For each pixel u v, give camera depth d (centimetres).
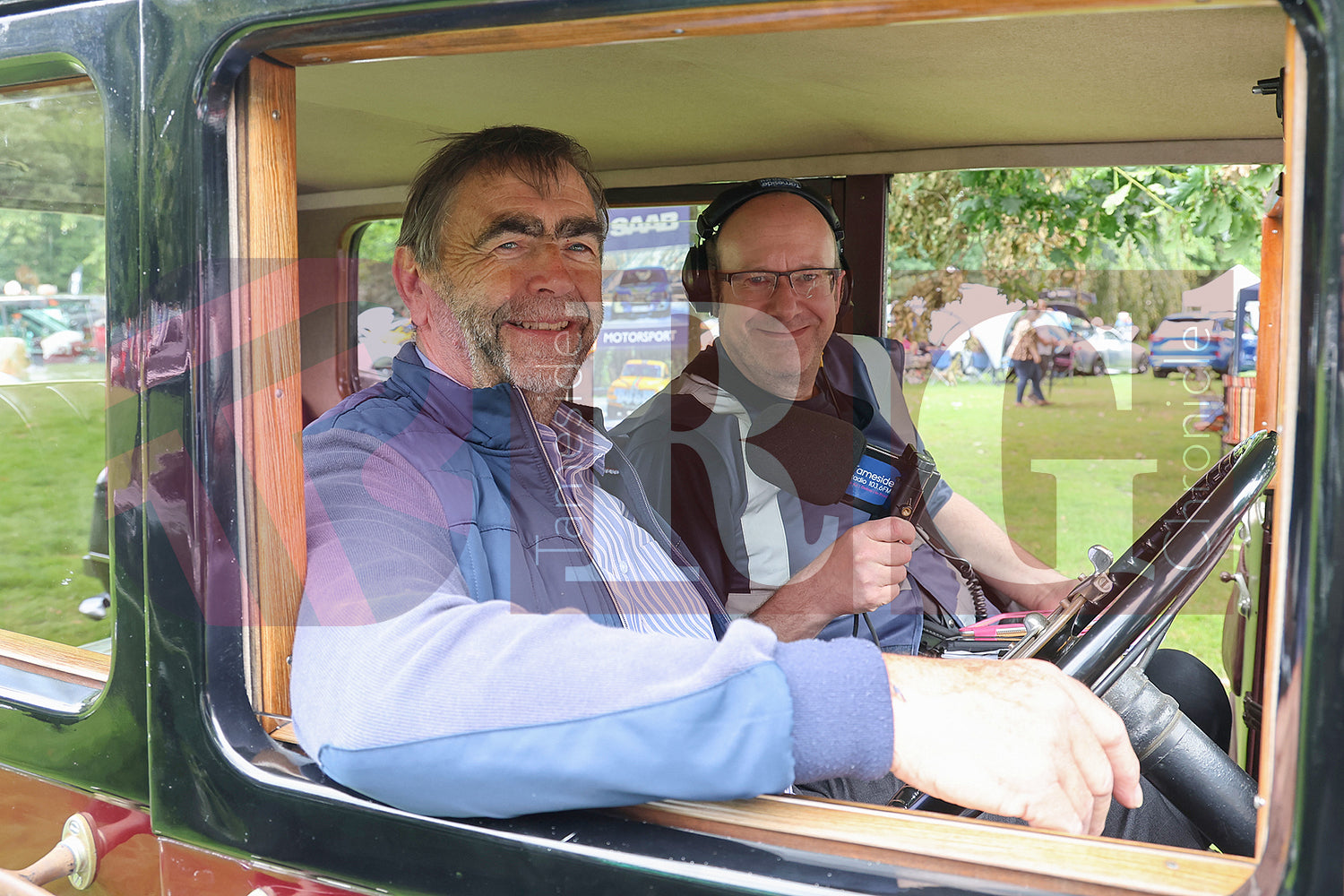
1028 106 172
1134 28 121
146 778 82
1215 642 149
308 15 70
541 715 69
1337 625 51
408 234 130
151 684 80
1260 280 160
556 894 68
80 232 85
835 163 211
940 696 72
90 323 86
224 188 76
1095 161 204
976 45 132
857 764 68
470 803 70
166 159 75
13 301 89
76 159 85
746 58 141
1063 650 109
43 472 94
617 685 69
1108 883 61
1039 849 65
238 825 77
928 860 64
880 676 70
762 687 68
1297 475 53
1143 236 319
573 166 130
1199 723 145
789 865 65
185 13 73
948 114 178
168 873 82
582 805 69
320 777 76
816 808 70
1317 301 52
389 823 72
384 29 69
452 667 73
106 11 77
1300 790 53
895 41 132
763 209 162
